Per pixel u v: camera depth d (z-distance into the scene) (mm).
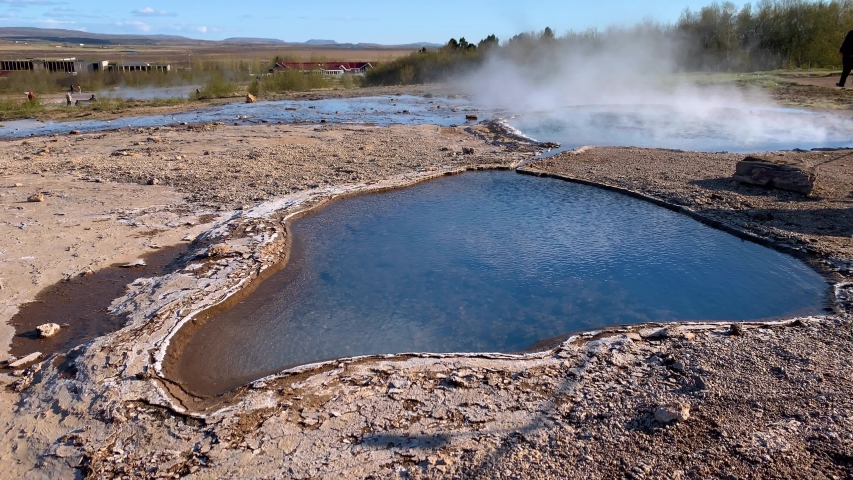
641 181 10055
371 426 3818
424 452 3562
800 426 3592
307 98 25812
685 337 4816
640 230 7914
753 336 4793
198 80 37562
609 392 4090
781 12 32156
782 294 5926
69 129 16828
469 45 41531
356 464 3482
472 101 24094
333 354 4984
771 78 25844
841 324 4941
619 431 3656
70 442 3754
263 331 5340
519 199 9391
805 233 7266
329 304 5887
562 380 4285
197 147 13281
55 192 9227
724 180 9953
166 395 4211
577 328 5391
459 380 4293
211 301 5676
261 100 24984
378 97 26109
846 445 3406
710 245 7324
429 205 9102
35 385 4352
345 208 8930
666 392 4043
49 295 5789
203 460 3553
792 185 9008
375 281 6430
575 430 3707
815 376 4105
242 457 3562
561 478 3293
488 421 3840
